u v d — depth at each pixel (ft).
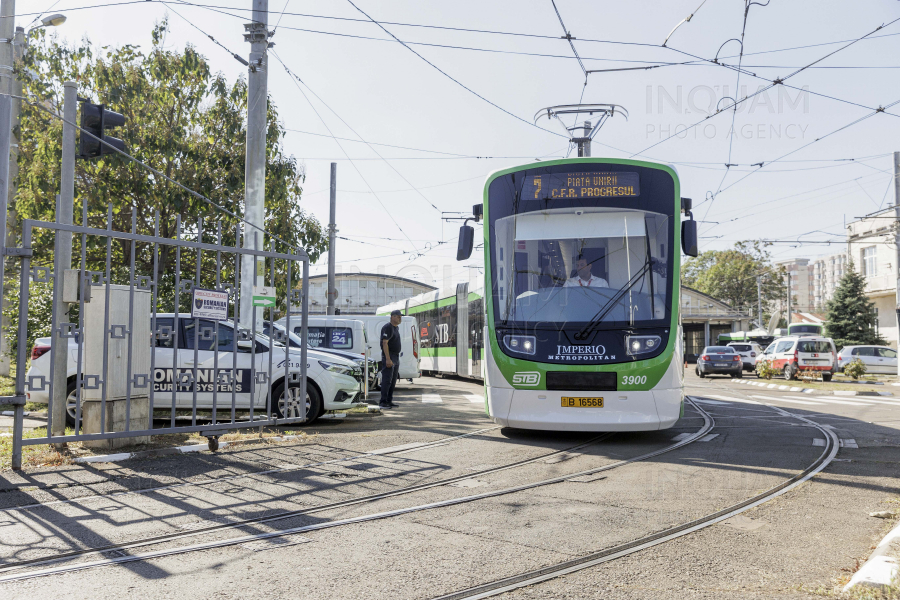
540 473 23.68
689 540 15.89
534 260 31.65
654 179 31.86
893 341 142.00
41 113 47.42
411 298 110.73
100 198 46.70
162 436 29.66
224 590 12.69
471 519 17.67
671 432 34.55
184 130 49.55
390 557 14.60
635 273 30.83
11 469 23.06
